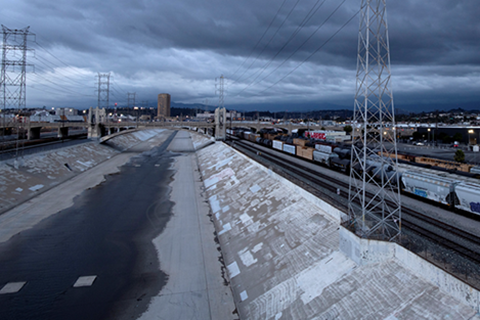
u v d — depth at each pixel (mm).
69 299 20969
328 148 55031
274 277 21234
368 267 17016
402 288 14859
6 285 22406
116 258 26609
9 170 46156
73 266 25172
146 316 19453
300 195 30172
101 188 49562
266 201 33625
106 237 30844
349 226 18969
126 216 36844
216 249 28625
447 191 25391
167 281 23250
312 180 37844
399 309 13930
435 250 16656
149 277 23766
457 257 16078
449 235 20156
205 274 24266
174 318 19312
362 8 17094
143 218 36312
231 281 23297
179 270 24797
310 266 20109
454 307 12672
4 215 36062
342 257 19031
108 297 21266
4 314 19422
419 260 14938
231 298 21312
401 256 16266
